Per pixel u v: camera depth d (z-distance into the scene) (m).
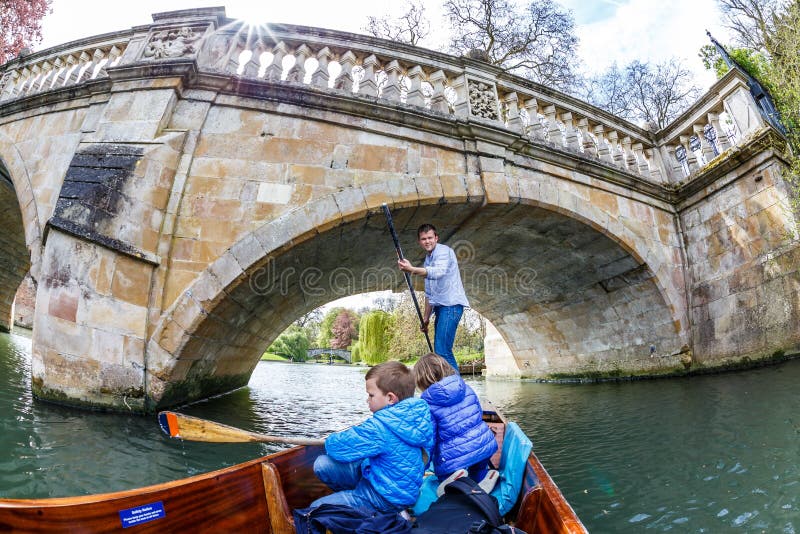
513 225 6.97
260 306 6.42
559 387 9.85
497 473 2.16
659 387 7.21
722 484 3.24
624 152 8.26
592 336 9.64
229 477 1.94
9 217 10.52
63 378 4.65
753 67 10.55
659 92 15.56
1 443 3.45
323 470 2.10
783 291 6.68
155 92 5.59
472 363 17.25
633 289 8.05
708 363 7.61
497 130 6.20
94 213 4.74
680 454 3.95
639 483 3.43
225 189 5.35
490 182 6.05
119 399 4.62
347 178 5.62
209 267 5.04
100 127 5.49
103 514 1.54
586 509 3.06
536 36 12.90
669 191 8.12
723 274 7.50
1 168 8.23
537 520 1.80
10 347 10.30
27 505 1.39
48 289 4.74
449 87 6.71
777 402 5.02
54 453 3.41
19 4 15.40
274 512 2.02
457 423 2.09
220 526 1.87
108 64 6.84
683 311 7.82
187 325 4.86
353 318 45.56
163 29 6.05
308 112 5.75
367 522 1.70
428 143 6.06
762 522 2.67
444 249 3.83
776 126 7.77
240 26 6.19
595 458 4.11
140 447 3.80
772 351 6.75
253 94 5.69
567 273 8.55
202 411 6.02
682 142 8.42
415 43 13.21
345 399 8.98
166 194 5.20
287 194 5.43
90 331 4.61
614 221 7.15
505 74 6.79
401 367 2.16
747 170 7.25
